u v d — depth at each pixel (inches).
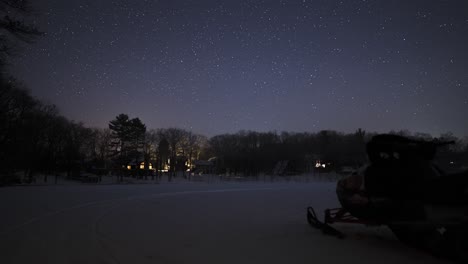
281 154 3277.6
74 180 2628.0
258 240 268.4
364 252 228.5
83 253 224.1
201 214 422.6
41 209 436.8
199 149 4352.9
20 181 2017.7
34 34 422.9
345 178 280.5
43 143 2546.8
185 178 2812.5
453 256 199.0
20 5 410.9
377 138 247.1
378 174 246.1
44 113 2509.8
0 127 1786.4
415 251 229.9
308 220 339.6
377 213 248.5
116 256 217.6
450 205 198.1
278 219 385.4
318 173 2790.4
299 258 214.5
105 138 3533.5
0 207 449.4
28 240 260.8
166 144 3678.6
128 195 675.4
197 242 260.1
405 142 244.1
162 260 209.9
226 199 642.2
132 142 2977.4
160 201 575.2
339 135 3267.7
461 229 194.4
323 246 247.0
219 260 210.1
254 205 538.9
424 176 218.8
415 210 219.9
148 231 303.0
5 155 1843.0
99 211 429.7
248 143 4274.1
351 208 267.6
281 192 849.5
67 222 343.0
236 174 3422.7
